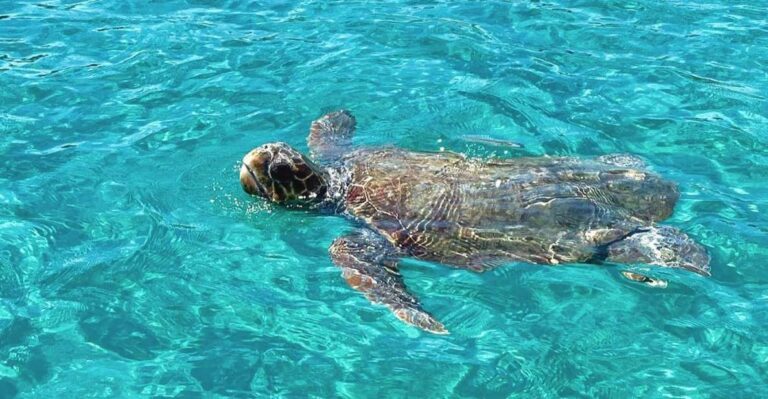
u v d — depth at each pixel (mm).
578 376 2498
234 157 3244
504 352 2557
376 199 2979
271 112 3469
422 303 2688
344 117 3420
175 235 2912
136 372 2492
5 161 3189
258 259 2838
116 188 3086
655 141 3336
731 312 2666
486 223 2854
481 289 2730
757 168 3207
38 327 2602
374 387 2463
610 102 3537
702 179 3148
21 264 2787
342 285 2742
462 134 3350
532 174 2984
